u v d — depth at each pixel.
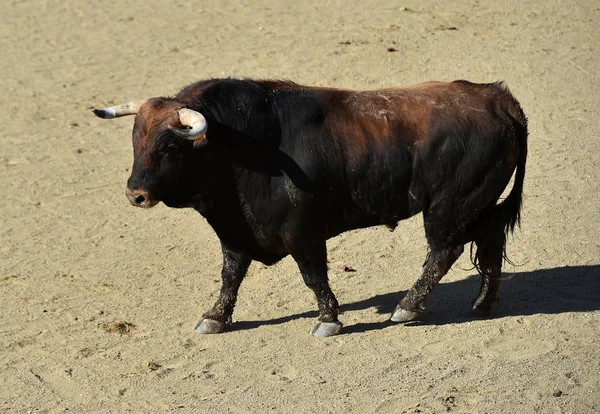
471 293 23.94
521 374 19.81
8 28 47.38
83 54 43.88
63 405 19.30
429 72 40.34
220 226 21.42
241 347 21.47
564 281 24.23
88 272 25.64
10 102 38.81
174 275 25.47
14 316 23.14
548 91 38.22
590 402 18.67
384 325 22.25
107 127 36.66
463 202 21.11
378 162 20.91
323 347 21.30
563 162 32.09
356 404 18.88
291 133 20.66
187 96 20.59
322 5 49.34
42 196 30.75
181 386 19.89
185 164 20.12
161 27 46.88
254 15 48.16
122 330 22.44
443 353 20.81
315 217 20.91
